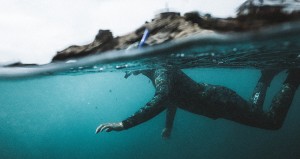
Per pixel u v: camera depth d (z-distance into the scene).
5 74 5.73
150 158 24.39
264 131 26.84
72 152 33.16
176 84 6.11
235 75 29.08
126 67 6.71
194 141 27.84
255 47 4.56
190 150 24.86
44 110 56.91
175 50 4.42
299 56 6.14
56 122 53.34
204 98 6.04
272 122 6.23
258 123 6.19
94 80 27.34
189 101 6.21
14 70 5.12
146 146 28.95
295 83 6.44
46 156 31.31
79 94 51.25
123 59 4.93
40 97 43.69
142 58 5.05
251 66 8.06
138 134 38.34
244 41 3.82
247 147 22.53
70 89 38.12
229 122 28.03
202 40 3.76
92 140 39.34
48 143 39.31
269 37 3.57
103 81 29.70
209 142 26.78
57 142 40.50
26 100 44.16
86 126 52.09
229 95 6.05
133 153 27.53
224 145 24.58
